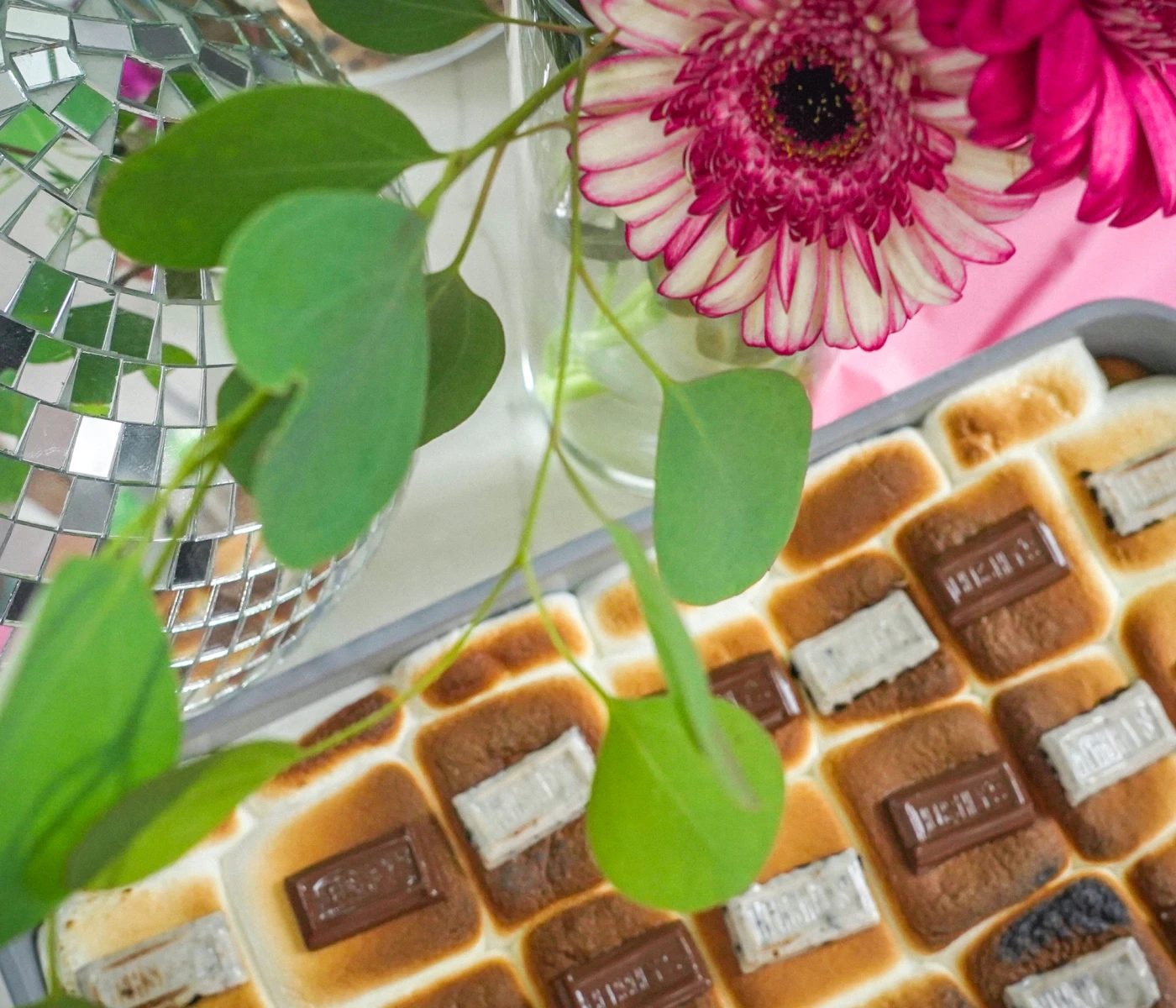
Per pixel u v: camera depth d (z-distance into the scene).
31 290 0.32
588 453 0.44
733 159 0.30
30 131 0.32
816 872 0.40
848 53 0.29
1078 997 0.40
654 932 0.40
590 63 0.29
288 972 0.39
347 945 0.40
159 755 0.24
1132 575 0.42
